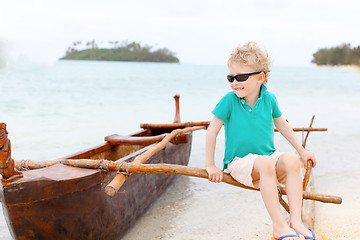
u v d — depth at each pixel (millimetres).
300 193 2291
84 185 2404
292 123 9547
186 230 3254
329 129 8500
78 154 3404
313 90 22500
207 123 5230
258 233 3201
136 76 34844
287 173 2332
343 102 15156
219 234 3176
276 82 32281
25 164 2760
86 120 9664
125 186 2984
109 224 2750
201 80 31484
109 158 4070
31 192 2211
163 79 31578
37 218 2287
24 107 11633
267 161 2275
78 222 2451
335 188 4273
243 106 2506
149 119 10086
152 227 3291
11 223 2258
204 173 2490
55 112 10875
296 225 2186
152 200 3764
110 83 24406
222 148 6594
